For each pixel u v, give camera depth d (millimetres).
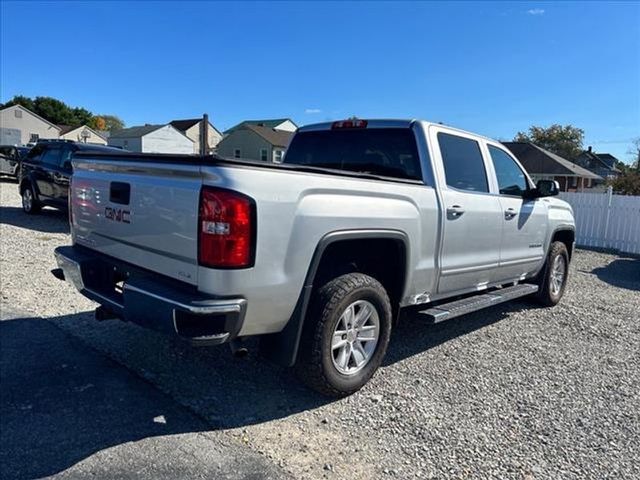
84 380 3652
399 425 3256
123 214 3412
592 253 12180
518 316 5945
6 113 53094
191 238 2869
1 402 3297
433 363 4316
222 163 2775
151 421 3152
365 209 3424
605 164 68812
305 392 3639
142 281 3119
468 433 3203
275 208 2904
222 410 3330
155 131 55938
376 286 3623
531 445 3111
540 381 4066
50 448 2824
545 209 5930
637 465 2955
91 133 64562
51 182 11266
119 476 2607
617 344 5090
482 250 4770
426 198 3998
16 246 8336
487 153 5000
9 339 4355
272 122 64812
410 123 4340
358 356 3641
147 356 4105
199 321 2859
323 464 2801
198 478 2621
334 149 4828
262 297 2920
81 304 5418
